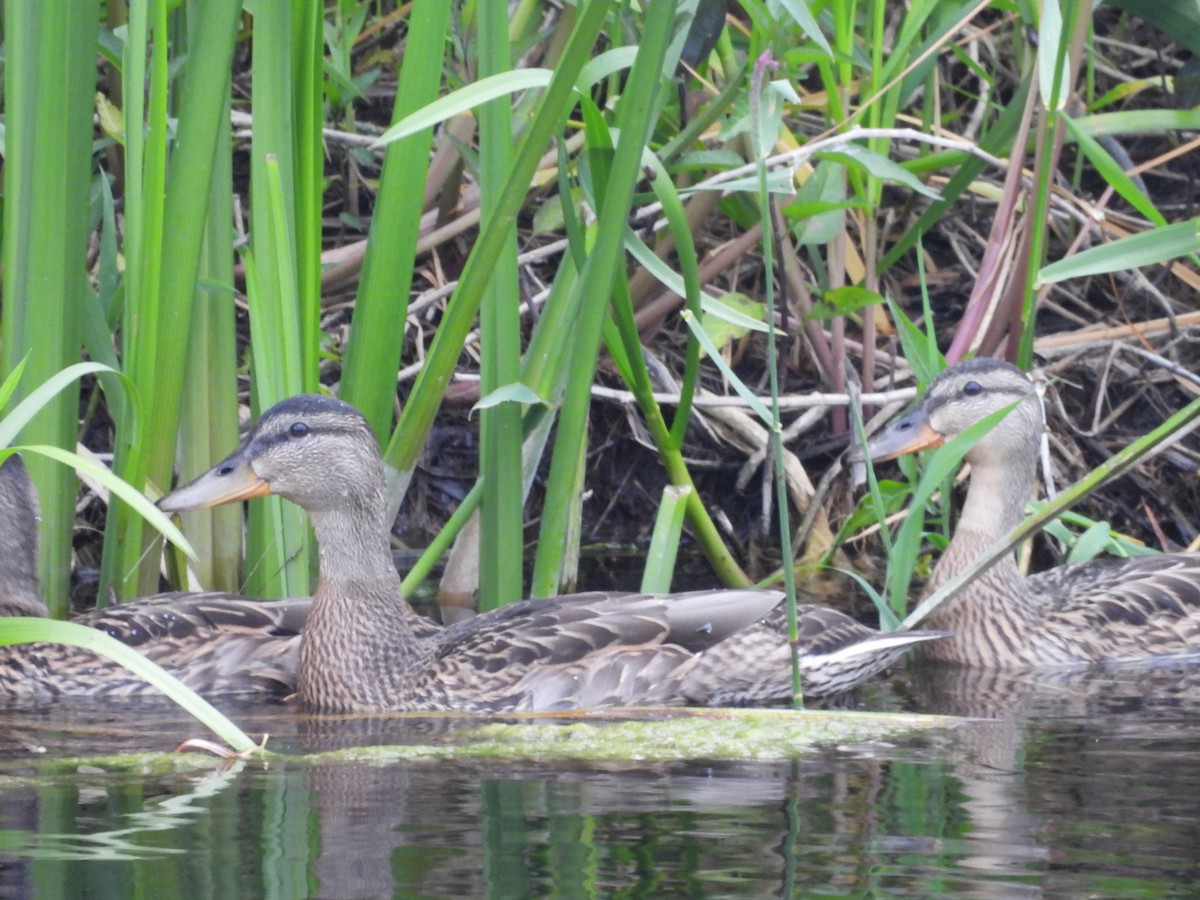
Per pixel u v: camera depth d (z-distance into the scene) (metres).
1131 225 16.72
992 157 13.74
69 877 6.55
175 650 11.77
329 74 15.46
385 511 11.59
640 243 12.02
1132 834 7.21
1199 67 13.58
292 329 11.47
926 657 13.10
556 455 11.61
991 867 6.69
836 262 15.14
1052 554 15.59
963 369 13.23
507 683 11.12
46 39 10.41
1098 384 16.19
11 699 11.42
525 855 6.86
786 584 9.99
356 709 11.13
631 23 12.83
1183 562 13.61
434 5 10.88
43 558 11.67
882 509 12.34
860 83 15.41
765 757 8.85
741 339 16.38
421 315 16.22
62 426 11.27
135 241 10.95
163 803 7.81
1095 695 11.26
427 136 11.23
